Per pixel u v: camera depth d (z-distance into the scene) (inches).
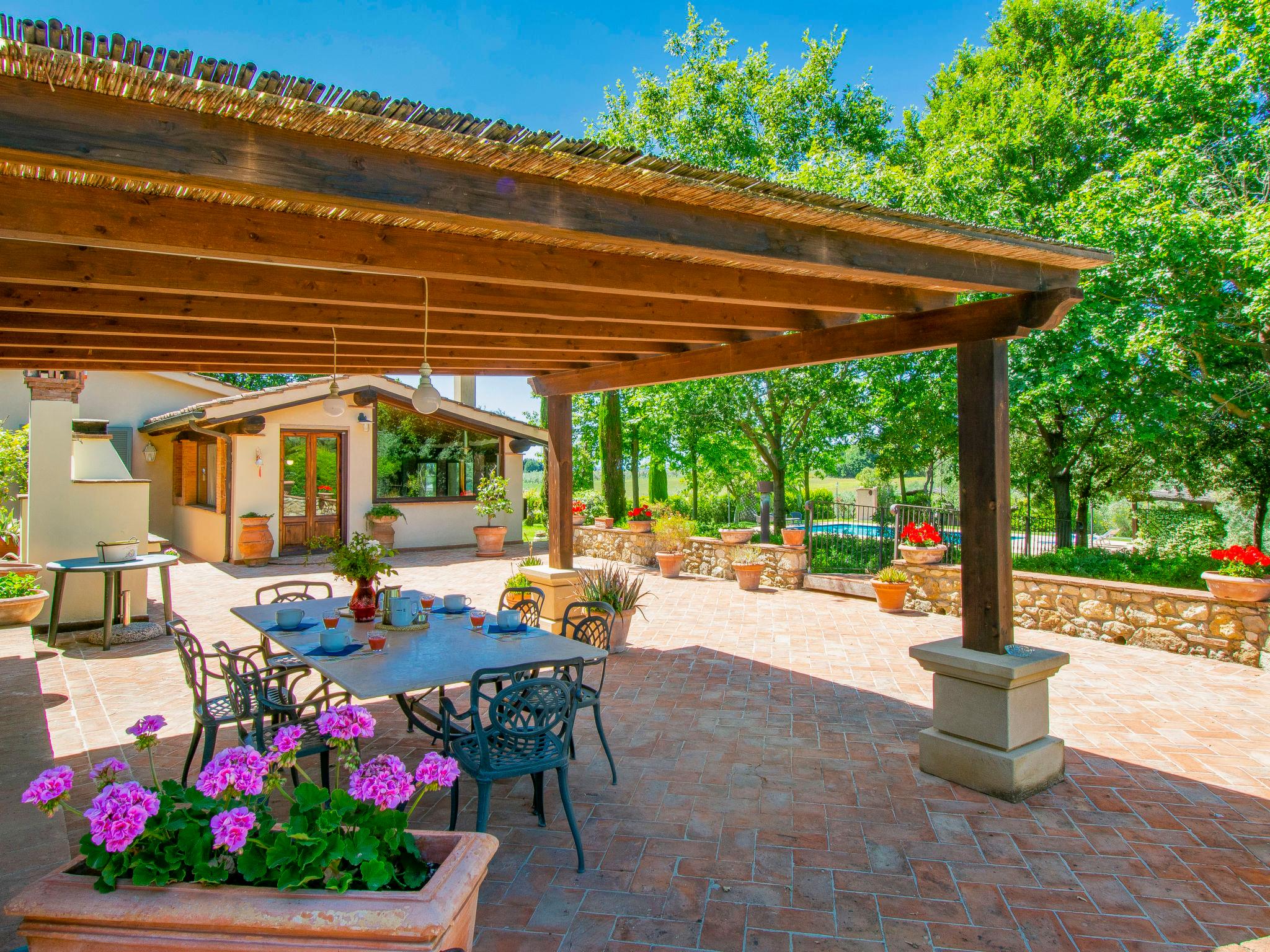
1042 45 557.0
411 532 579.5
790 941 104.3
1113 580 304.3
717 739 184.1
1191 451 430.6
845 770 164.7
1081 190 361.7
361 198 80.2
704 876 121.3
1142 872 122.5
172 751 171.8
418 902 69.3
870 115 644.7
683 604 367.2
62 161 66.4
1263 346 332.2
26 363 220.7
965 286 140.4
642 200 101.4
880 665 254.1
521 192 91.3
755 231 112.6
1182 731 188.4
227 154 72.8
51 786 70.2
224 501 493.7
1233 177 356.8
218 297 150.5
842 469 805.2
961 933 106.0
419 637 169.8
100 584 299.9
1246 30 350.0
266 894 69.4
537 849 130.0
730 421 544.7
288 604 209.2
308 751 138.4
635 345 227.3
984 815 143.2
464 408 581.6
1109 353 350.6
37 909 67.4
